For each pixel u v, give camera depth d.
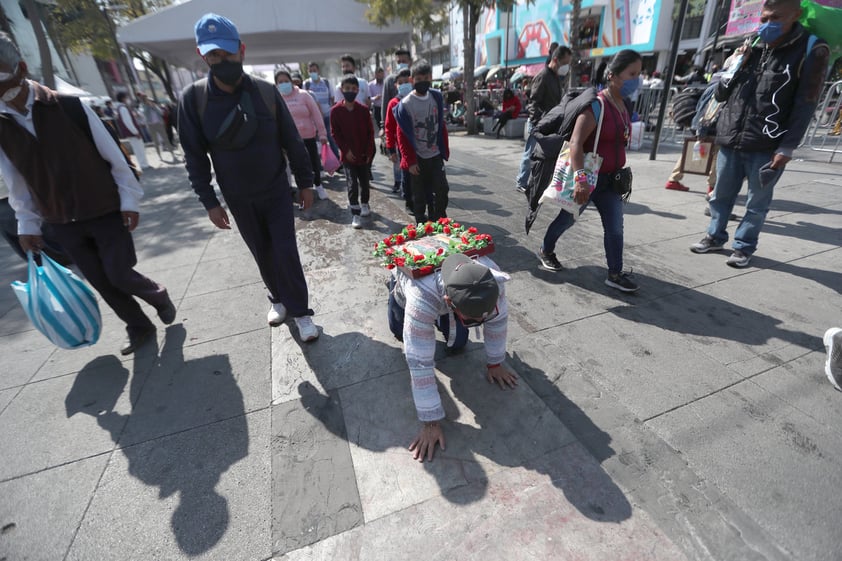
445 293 1.59
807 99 2.67
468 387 2.18
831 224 3.94
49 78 9.39
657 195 5.23
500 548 1.43
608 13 17.00
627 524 1.48
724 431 1.84
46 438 2.05
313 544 1.48
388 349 2.54
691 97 5.32
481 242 1.96
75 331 2.42
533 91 5.05
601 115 2.65
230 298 3.28
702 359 2.29
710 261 3.41
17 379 2.51
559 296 3.03
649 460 1.72
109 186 2.29
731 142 3.10
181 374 2.44
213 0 6.42
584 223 4.41
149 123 10.34
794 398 2.00
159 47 7.43
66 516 1.66
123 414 2.17
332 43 8.55
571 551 1.41
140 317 2.74
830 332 2.03
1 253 4.94
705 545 1.41
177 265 3.99
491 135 11.91
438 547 1.45
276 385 2.29
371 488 1.68
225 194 2.32
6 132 1.96
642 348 2.42
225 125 2.09
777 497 1.55
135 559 1.48
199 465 1.84
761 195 3.06
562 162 2.82
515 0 11.40
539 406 2.02
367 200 4.95
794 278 3.05
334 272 3.64
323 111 7.07
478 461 1.76
